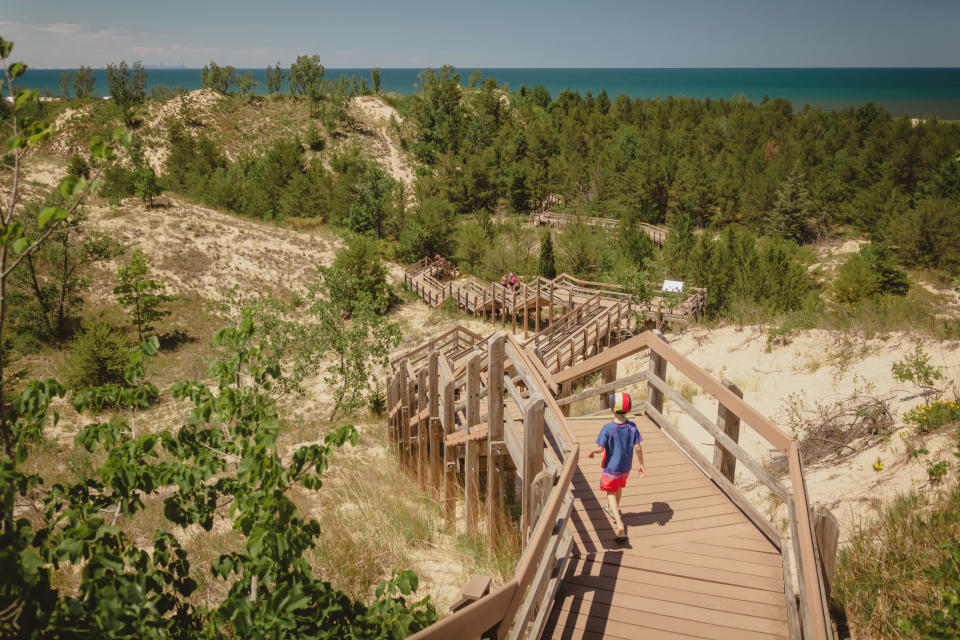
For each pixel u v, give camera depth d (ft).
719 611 12.94
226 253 120.98
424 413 31.40
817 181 173.99
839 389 40.11
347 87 315.58
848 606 14.83
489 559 20.61
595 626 12.64
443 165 228.02
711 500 17.72
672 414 43.57
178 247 120.06
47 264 104.42
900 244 114.73
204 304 105.91
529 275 119.65
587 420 24.73
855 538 18.85
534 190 225.76
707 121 318.04
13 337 89.25
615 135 310.04
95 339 73.56
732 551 15.08
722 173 204.54
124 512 10.83
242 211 181.68
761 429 15.20
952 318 46.50
